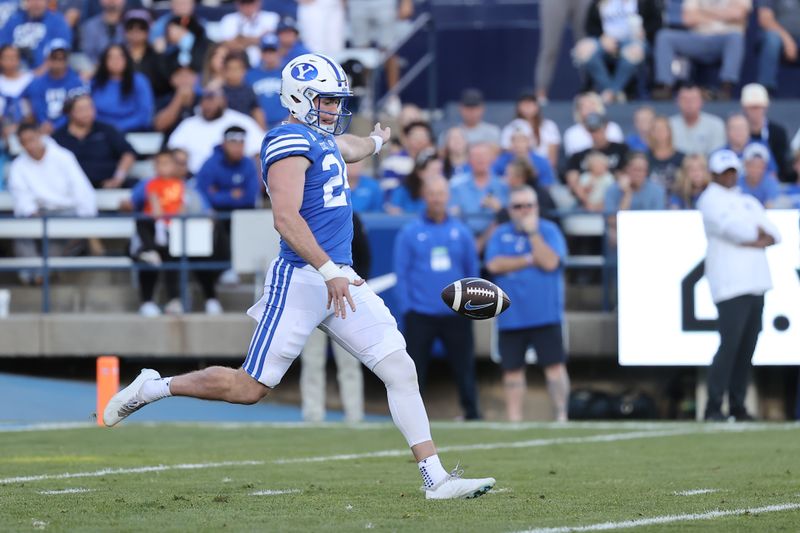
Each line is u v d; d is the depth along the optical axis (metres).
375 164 58.97
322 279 20.86
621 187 48.31
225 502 21.55
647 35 62.03
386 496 22.28
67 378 49.75
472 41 72.44
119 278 51.97
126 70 56.75
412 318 43.00
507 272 43.62
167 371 49.88
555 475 26.52
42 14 63.34
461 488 21.48
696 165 47.44
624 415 47.09
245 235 46.28
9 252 51.78
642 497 22.36
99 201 52.53
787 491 23.33
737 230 40.75
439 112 70.38
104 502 21.50
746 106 54.44
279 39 57.53
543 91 63.72
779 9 65.56
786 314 43.75
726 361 41.47
